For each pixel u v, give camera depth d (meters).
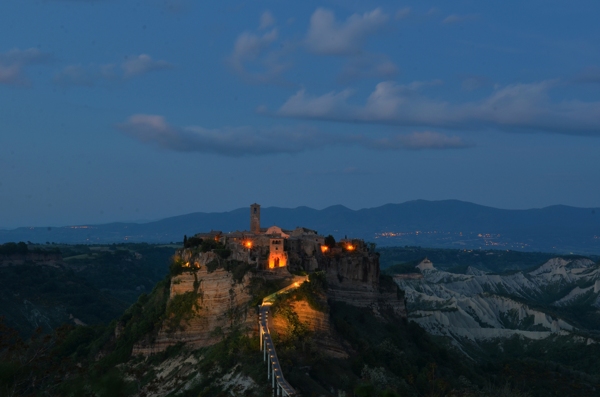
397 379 168.00
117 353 188.00
